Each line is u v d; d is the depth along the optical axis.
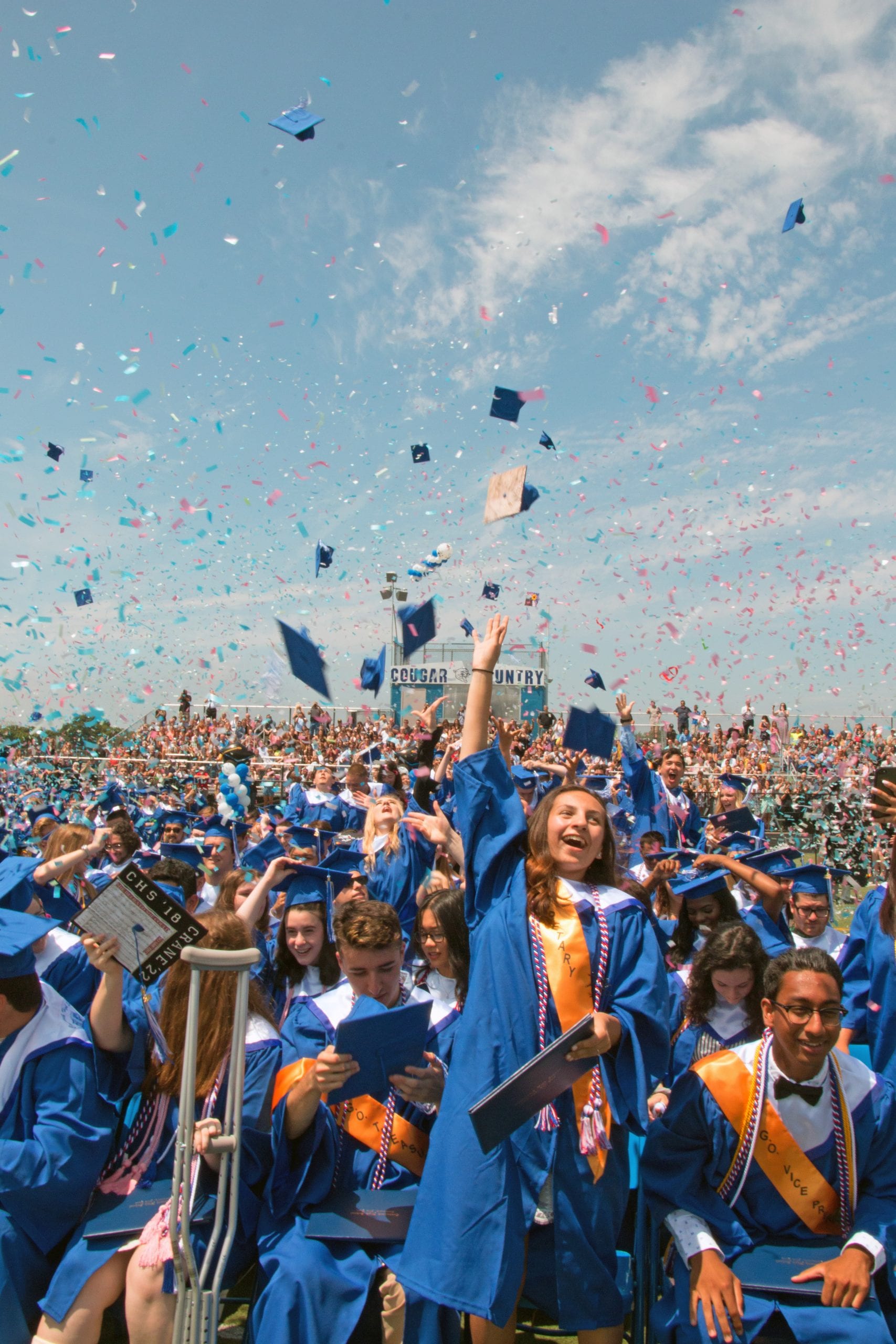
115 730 13.70
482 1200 2.39
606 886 2.80
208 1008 2.95
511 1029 2.55
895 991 3.96
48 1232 2.83
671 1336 2.51
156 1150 3.02
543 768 7.10
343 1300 2.57
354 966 3.17
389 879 6.35
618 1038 2.47
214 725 15.11
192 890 4.88
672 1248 2.72
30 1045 2.94
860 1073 2.65
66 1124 2.84
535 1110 2.28
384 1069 2.75
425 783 6.81
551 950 2.60
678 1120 2.67
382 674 5.18
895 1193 2.57
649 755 13.80
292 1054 3.36
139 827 9.26
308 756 13.76
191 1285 2.23
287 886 4.14
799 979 2.52
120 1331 3.09
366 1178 3.04
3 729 12.11
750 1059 2.67
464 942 3.55
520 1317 3.37
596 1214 2.46
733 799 8.14
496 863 2.85
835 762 13.48
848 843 11.61
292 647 3.80
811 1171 2.59
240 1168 2.92
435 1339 2.54
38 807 9.20
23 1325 2.71
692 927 4.62
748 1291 2.45
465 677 18.78
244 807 7.48
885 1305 2.53
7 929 2.85
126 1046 2.98
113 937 2.76
